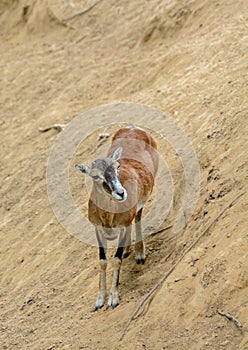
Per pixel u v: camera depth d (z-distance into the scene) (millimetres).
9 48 69938
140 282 29844
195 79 46094
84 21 67938
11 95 60562
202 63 48250
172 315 25453
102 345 26344
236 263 24953
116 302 28969
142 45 59625
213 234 27844
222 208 29234
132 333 25906
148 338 25109
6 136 54594
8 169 49469
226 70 44375
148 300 27281
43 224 40531
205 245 27625
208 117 39156
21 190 45938
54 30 69500
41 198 43469
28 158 49438
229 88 41000
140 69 55281
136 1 66000
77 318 29625
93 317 28953
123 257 32250
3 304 34438
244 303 23531
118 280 29328
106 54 61156
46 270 35781
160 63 53406
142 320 26250
